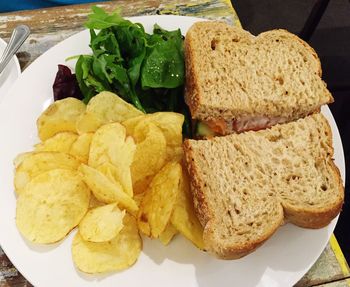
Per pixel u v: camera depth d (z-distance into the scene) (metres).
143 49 0.34
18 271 0.29
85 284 0.27
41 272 0.27
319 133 0.33
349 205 0.47
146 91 0.35
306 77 0.34
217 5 0.44
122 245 0.27
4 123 0.33
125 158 0.28
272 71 0.34
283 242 0.29
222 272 0.28
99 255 0.27
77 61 0.35
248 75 0.34
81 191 0.28
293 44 0.35
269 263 0.29
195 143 0.31
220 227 0.29
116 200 0.28
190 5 0.43
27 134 0.33
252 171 0.31
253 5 0.72
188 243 0.29
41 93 0.35
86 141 0.30
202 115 0.33
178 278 0.28
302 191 0.30
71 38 0.37
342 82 0.62
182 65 0.35
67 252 0.28
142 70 0.34
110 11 0.43
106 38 0.35
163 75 0.34
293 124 0.33
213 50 0.34
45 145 0.31
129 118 0.31
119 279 0.27
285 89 0.34
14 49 0.38
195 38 0.34
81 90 0.35
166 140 0.31
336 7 0.73
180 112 0.35
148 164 0.30
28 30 0.40
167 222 0.27
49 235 0.27
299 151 0.32
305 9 0.72
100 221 0.27
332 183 0.31
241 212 0.29
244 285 0.28
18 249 0.28
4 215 0.29
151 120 0.30
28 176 0.29
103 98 0.31
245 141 0.32
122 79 0.34
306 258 0.29
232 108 0.33
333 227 0.30
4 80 0.38
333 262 0.31
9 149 0.32
